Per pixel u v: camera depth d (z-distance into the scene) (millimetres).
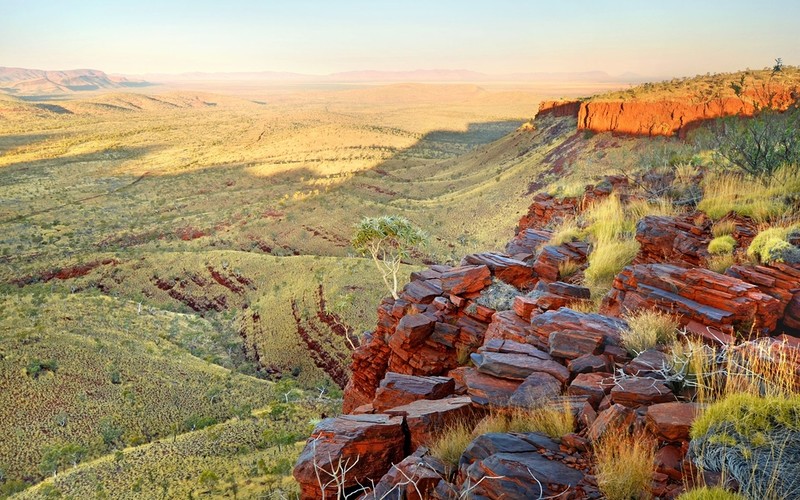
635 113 96062
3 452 49594
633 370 4992
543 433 4352
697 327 5777
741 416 3572
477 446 4230
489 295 9445
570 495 3488
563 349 5848
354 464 4688
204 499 34938
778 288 6180
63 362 63875
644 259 9320
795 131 10680
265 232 140250
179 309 94875
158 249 131250
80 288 104125
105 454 49750
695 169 13625
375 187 177625
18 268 119062
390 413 5641
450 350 8977
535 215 18703
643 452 3639
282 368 68250
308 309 77375
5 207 190625
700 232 8820
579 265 10312
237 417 51375
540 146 144500
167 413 56188
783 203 8625
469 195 126500
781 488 2924
